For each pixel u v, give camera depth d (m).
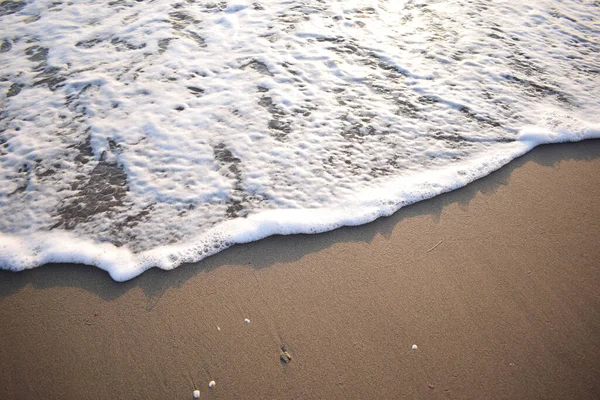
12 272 2.42
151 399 1.90
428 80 3.83
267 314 2.21
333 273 2.41
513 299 2.28
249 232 2.62
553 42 4.38
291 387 1.94
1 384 1.94
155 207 2.82
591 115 3.54
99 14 4.57
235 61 3.96
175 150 3.18
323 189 2.93
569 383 1.96
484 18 4.67
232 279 2.38
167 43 4.16
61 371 1.99
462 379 1.97
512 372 1.99
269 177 3.00
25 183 2.96
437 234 2.63
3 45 4.17
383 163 3.13
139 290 2.33
